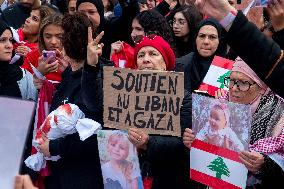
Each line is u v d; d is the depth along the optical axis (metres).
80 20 6.14
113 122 5.52
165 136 5.55
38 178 6.26
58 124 5.83
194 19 9.84
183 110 5.60
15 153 2.35
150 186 5.81
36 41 10.57
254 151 4.77
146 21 7.77
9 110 2.40
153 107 5.41
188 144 5.27
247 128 4.78
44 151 5.93
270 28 5.23
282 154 4.75
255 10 5.25
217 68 7.24
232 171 4.95
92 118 5.91
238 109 4.84
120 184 5.60
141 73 5.43
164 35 7.73
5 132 2.37
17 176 2.32
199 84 8.20
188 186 5.78
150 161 5.67
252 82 5.01
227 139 4.96
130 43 10.58
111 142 5.56
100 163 5.79
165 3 12.05
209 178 5.15
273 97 4.96
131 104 5.45
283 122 4.81
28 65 8.30
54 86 7.00
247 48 3.09
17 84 7.33
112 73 5.50
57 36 7.68
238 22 3.06
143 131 5.42
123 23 10.64
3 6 15.46
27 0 12.24
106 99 5.52
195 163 5.25
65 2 13.64
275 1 3.69
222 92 6.50
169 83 5.36
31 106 2.42
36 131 6.40
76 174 5.98
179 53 10.01
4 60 7.25
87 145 5.86
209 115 5.08
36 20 10.41
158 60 5.87
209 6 3.11
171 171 5.76
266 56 3.07
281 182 4.80
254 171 4.77
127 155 5.51
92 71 5.76
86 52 6.00
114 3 14.33
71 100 6.11
